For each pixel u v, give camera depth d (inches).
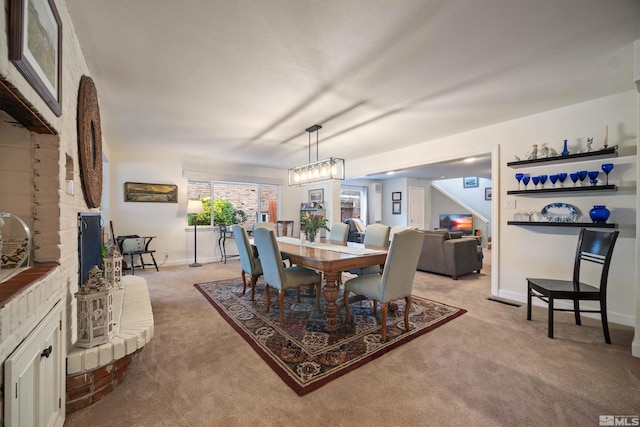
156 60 77.0
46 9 43.5
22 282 38.9
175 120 126.0
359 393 61.3
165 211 209.8
